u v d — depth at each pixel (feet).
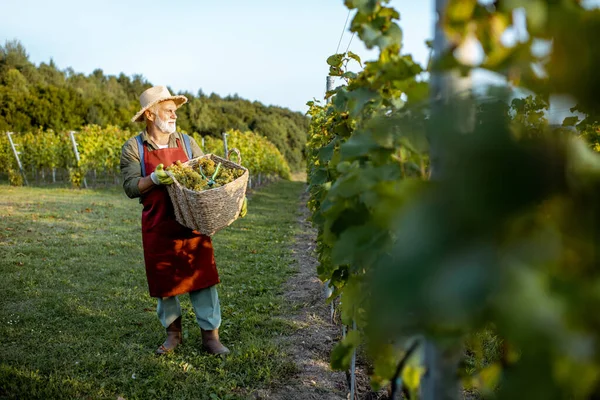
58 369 11.10
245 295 17.08
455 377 3.46
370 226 3.61
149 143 11.67
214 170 11.44
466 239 1.87
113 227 30.17
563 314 1.76
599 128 7.25
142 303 15.93
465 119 2.41
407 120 3.57
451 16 2.42
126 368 11.22
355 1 4.62
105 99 138.51
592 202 1.93
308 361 11.66
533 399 1.90
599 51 1.86
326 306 15.88
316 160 13.56
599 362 1.75
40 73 165.99
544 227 1.94
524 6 2.04
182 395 10.00
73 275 18.97
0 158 70.18
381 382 4.99
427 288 1.81
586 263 1.95
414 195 2.30
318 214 8.65
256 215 39.75
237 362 11.37
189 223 10.57
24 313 14.60
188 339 12.84
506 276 1.76
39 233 27.32
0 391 9.93
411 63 4.11
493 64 2.15
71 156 61.93
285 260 23.09
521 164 1.89
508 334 1.82
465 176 1.89
